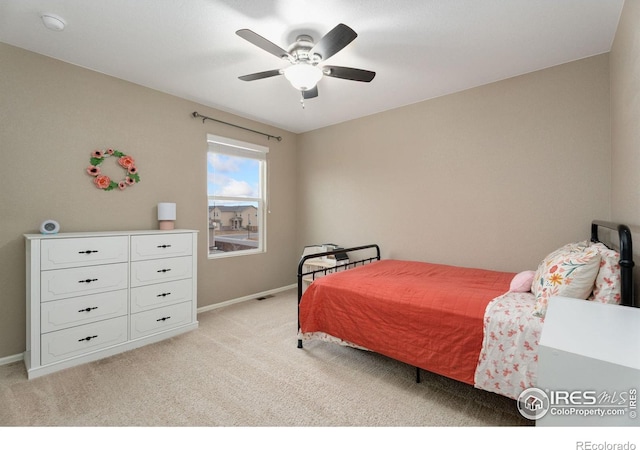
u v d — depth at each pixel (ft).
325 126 13.14
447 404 5.46
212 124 10.91
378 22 5.95
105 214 8.32
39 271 6.22
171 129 9.75
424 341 5.59
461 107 9.25
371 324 6.36
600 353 2.55
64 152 7.60
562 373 2.65
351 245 12.28
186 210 10.21
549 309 3.72
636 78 4.67
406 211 10.59
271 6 5.50
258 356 7.31
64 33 6.38
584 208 7.32
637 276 4.82
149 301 7.98
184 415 5.08
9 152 6.82
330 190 13.01
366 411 5.24
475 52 7.06
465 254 9.27
